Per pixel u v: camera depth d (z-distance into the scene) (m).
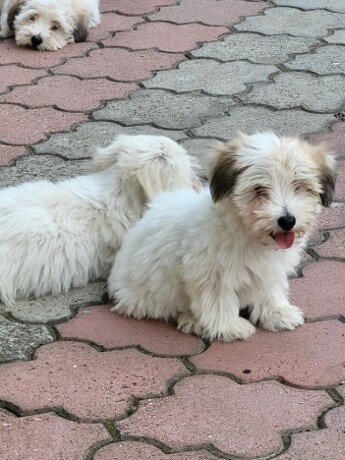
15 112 2.25
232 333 1.72
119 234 1.84
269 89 2.34
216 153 1.66
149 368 1.67
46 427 1.58
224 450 1.55
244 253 1.69
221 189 1.65
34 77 2.40
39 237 1.80
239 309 1.76
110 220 1.84
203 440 1.56
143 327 1.74
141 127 2.20
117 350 1.70
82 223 1.83
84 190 1.84
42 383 1.64
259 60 2.46
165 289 1.73
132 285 1.76
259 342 1.72
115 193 1.85
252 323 1.75
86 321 1.75
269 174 1.62
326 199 1.67
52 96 2.31
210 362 1.68
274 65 2.44
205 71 2.42
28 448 1.55
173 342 1.72
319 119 2.23
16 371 1.66
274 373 1.66
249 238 1.67
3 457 1.54
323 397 1.62
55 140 2.16
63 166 2.08
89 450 1.55
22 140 2.16
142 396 1.62
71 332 1.73
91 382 1.64
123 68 2.44
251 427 1.58
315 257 1.88
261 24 2.64
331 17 2.69
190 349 1.70
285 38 2.57
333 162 1.68
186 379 1.65
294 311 1.75
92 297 1.81
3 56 2.51
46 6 2.55
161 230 1.73
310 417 1.59
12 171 2.06
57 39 2.55
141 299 1.75
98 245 1.84
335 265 1.86
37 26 2.54
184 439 1.56
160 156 1.83
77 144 2.15
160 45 2.54
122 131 2.19
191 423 1.58
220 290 1.71
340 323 1.75
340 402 1.61
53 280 1.81
